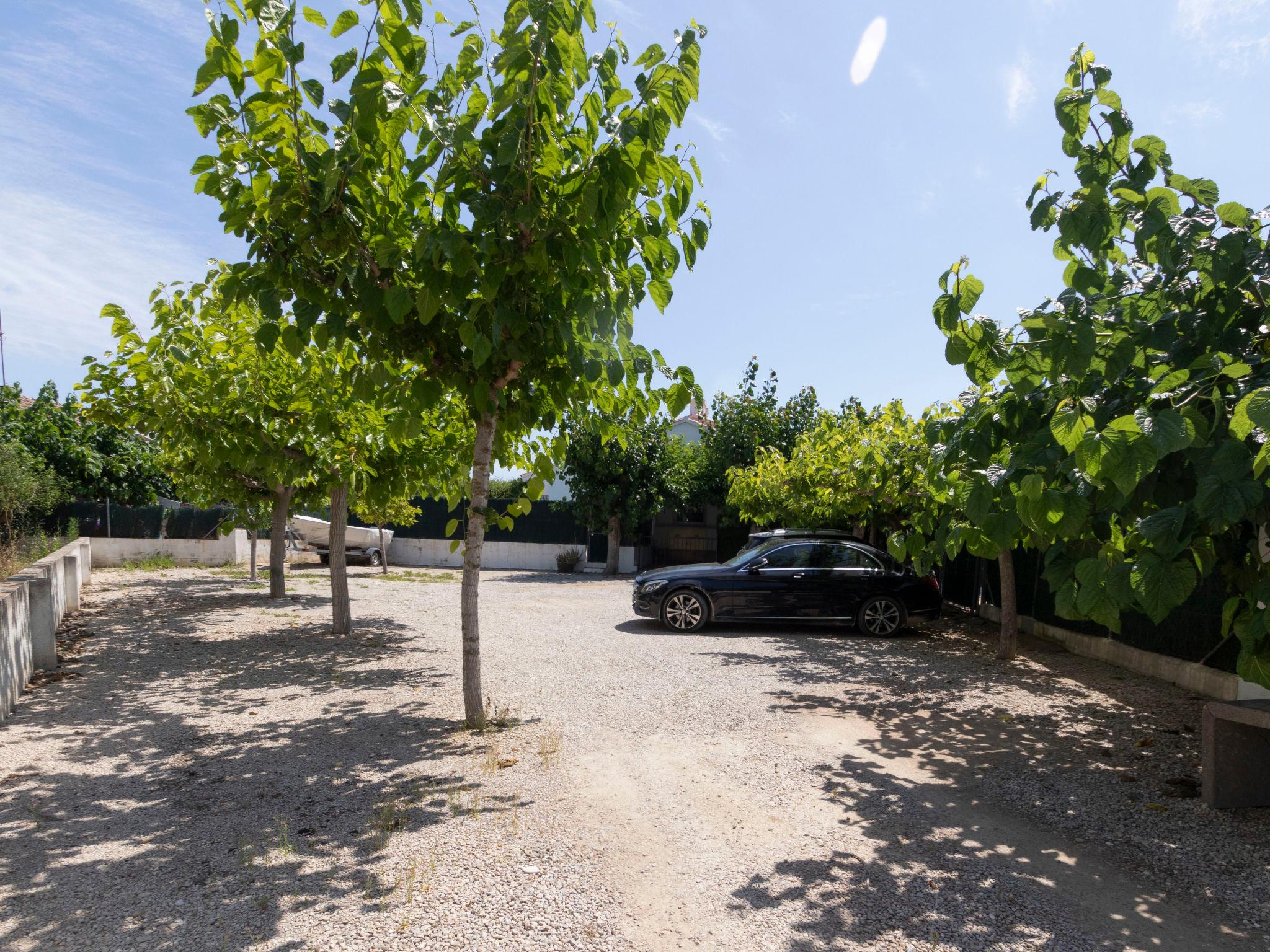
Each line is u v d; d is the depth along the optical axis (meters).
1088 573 3.53
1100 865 3.83
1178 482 3.79
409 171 4.73
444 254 4.33
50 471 18.44
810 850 3.89
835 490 11.61
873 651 10.14
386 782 4.65
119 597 13.52
